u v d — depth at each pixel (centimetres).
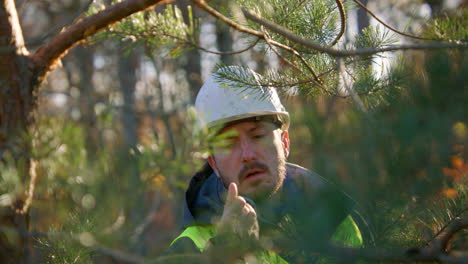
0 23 177
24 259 159
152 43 194
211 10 156
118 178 96
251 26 199
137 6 170
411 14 177
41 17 1366
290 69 218
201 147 100
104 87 1366
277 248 98
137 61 1252
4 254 157
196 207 224
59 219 111
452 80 82
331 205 83
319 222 83
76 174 97
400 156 76
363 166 77
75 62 1366
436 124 75
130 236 100
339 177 78
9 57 177
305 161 81
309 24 212
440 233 149
